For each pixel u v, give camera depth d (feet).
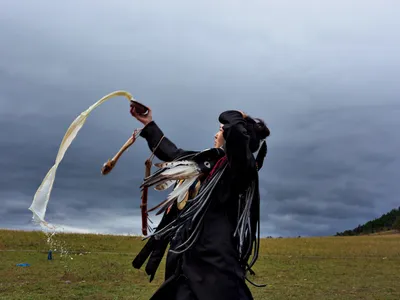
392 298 34.83
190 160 10.87
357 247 83.10
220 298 10.12
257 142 11.09
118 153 11.62
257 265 54.08
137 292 34.65
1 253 57.67
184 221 10.52
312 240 103.96
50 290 34.73
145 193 11.64
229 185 10.66
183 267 10.49
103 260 53.06
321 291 37.37
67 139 10.74
